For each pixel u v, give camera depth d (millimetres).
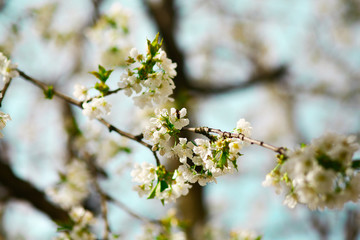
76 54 7359
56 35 6551
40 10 6031
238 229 4020
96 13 6555
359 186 1561
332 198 1586
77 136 5531
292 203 1790
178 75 7152
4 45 5668
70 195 5008
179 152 2111
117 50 4484
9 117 2250
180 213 6879
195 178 2127
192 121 6352
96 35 4617
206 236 6254
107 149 5180
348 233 6180
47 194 5012
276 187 1868
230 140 2027
